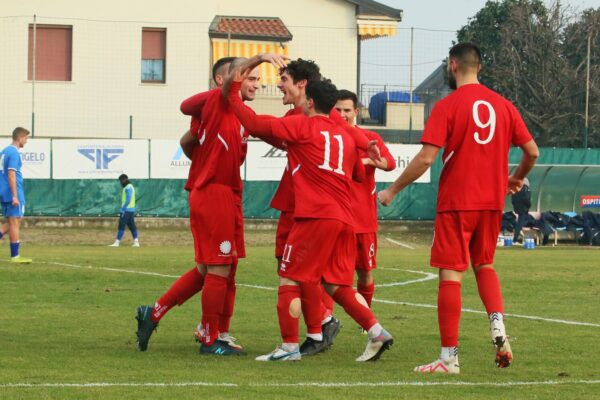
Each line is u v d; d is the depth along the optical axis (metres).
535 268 43.22
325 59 89.00
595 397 14.91
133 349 19.92
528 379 16.62
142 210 72.19
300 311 18.67
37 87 83.94
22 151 70.94
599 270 42.16
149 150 72.19
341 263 18.67
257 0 89.94
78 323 24.17
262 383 15.76
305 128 18.22
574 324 24.80
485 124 17.50
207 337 19.41
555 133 102.12
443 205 17.59
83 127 81.25
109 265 41.31
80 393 14.70
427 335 22.64
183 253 51.19
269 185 72.81
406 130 82.12
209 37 86.06
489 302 17.45
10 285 33.28
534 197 76.06
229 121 19.23
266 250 56.09
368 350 18.58
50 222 71.31
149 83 85.62
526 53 103.88
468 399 14.65
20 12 84.69
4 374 16.45
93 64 85.00
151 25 86.00
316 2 89.88
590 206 75.38
